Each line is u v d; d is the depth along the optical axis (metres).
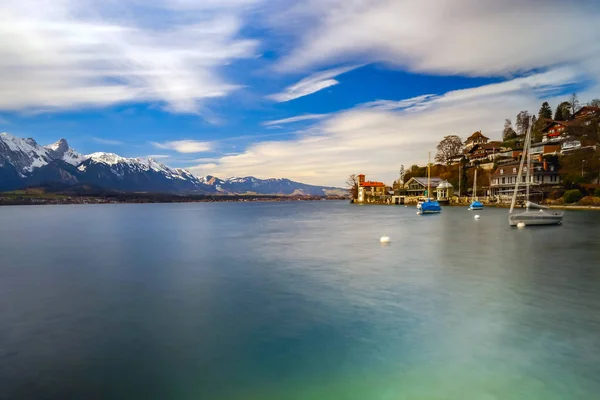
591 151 113.75
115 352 13.88
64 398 10.95
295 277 25.73
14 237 56.12
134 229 69.44
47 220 103.81
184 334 15.52
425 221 78.00
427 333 15.31
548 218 60.31
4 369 12.66
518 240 43.88
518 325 16.05
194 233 59.78
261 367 12.66
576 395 10.91
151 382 11.81
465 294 20.84
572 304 18.84
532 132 158.88
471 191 149.75
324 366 12.71
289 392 11.20
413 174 191.00
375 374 12.15
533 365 12.60
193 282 24.58
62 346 14.43
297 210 163.88
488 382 11.62
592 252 34.88
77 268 29.92
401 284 23.28
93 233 61.81
